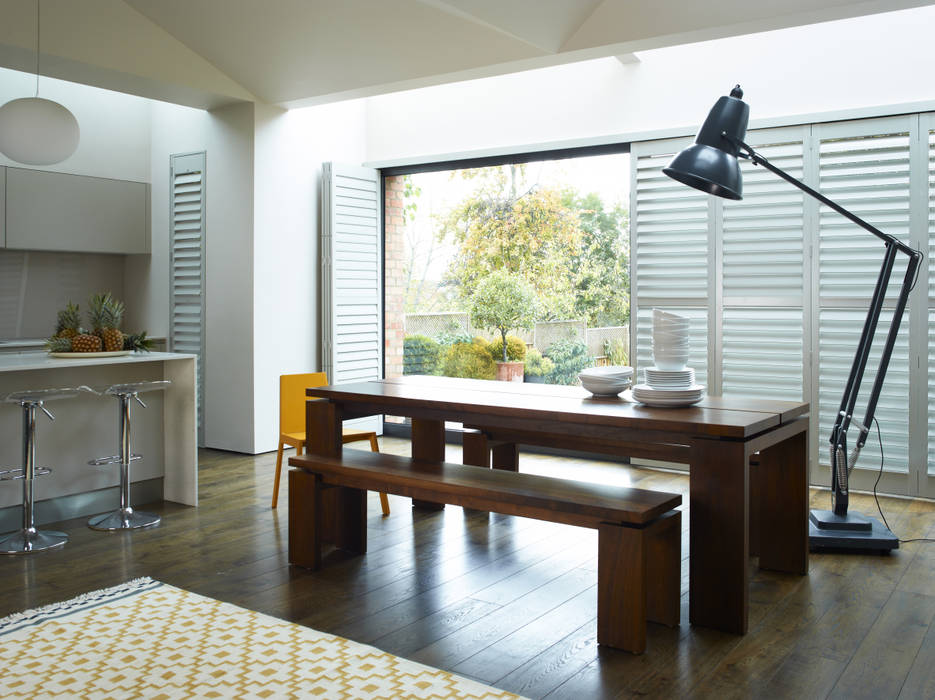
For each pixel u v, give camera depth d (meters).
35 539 3.96
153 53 5.19
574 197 7.09
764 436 3.06
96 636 2.85
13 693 2.42
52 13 4.61
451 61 4.94
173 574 3.52
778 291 5.23
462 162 6.61
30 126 3.84
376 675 2.55
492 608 3.14
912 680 2.53
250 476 5.47
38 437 4.29
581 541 4.03
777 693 2.45
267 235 6.22
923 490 4.87
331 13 4.76
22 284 6.44
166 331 6.79
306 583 3.41
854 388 3.96
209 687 2.46
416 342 7.25
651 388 3.35
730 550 2.89
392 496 4.97
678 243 5.54
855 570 3.59
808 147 5.09
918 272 4.81
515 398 3.62
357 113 6.99
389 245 7.14
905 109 4.77
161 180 6.76
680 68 5.54
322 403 3.93
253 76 5.70
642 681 2.53
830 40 5.03
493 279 7.27
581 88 5.95
